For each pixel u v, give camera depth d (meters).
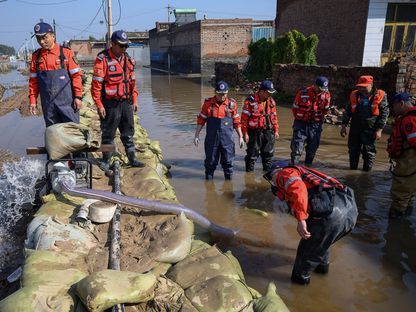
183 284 3.07
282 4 24.28
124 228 3.92
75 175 4.90
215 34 31.72
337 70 12.68
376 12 16.53
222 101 6.06
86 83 17.52
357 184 6.13
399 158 4.75
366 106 6.41
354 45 17.58
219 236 4.39
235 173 6.76
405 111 4.75
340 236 3.37
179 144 8.87
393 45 17.27
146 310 2.80
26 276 2.85
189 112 13.63
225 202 5.50
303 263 3.47
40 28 4.67
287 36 19.19
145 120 12.11
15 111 14.97
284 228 4.70
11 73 50.09
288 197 3.33
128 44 4.96
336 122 10.95
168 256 3.36
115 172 5.22
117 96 5.13
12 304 2.49
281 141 9.09
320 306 3.28
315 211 3.26
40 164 7.37
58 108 4.96
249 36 32.25
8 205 5.27
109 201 4.14
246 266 3.87
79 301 2.67
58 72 4.88
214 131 6.10
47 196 4.45
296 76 15.31
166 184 5.48
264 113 6.46
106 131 5.32
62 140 4.50
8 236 4.43
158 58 49.69
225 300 2.82
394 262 3.95
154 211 4.18
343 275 3.73
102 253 3.43
